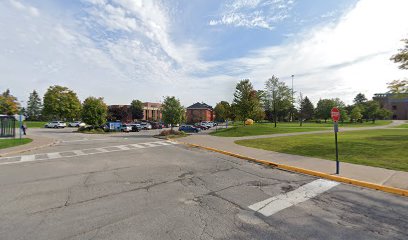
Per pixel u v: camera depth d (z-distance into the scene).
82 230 3.83
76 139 22.12
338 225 4.10
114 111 70.50
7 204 5.01
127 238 3.58
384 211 4.73
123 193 5.79
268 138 19.06
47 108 67.81
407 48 15.97
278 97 41.44
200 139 20.12
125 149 14.52
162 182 6.83
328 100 76.62
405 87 16.52
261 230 3.90
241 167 9.05
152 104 85.50
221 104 81.12
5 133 23.84
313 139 16.80
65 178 7.25
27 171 8.26
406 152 10.35
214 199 5.40
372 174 7.20
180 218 4.34
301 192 5.96
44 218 4.30
